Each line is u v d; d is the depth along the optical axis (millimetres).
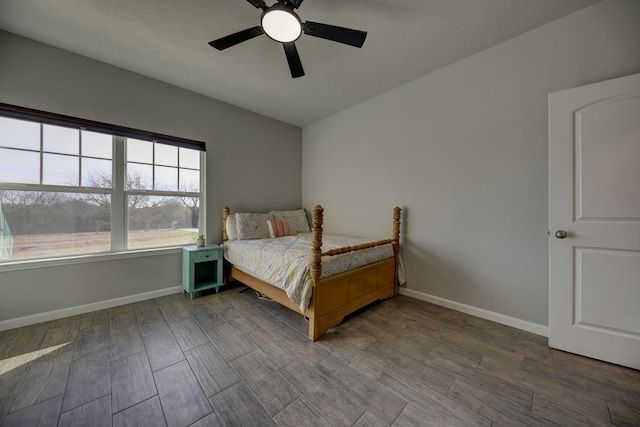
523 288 2129
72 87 2295
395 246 2875
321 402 1334
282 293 2279
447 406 1307
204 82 2832
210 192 3234
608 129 1637
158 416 1239
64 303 2291
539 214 2049
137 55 2340
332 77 2729
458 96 2465
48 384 1439
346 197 3613
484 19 1895
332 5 1750
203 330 2102
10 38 2037
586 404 1313
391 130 3045
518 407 1298
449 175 2555
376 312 2467
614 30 1720
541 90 2010
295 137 4258
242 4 1744
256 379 1510
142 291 2727
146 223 2807
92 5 1743
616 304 1633
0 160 2045
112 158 2568
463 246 2469
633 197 1572
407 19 1881
